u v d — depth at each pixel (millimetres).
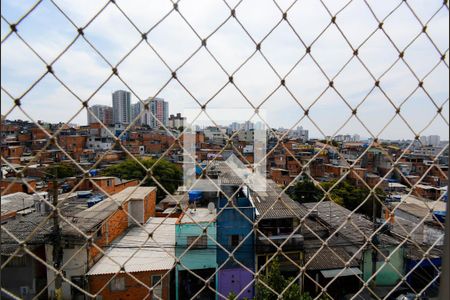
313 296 8523
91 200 10141
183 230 7766
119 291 7750
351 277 8688
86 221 7730
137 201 9711
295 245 8164
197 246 7762
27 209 9258
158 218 10352
